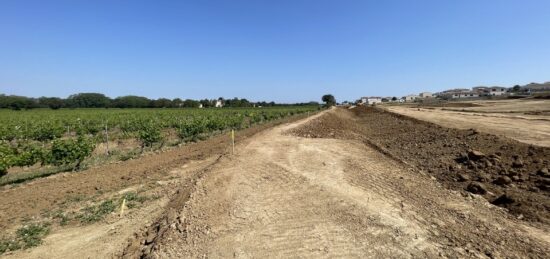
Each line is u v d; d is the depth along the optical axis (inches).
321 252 257.4
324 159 581.6
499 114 1664.6
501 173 469.7
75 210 385.4
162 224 326.0
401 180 450.6
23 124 1306.6
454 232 287.0
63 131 1227.2
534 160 502.9
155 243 286.4
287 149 691.4
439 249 256.2
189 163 615.2
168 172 546.6
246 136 995.3
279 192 398.0
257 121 1734.7
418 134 965.8
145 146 932.0
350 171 493.0
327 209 339.9
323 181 435.2
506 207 351.9
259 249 266.2
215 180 444.1
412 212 331.3
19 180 547.2
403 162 577.6
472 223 307.4
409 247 260.1
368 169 510.0
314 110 3366.1
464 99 5280.5
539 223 309.3
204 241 281.7
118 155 785.6
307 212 334.6
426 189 411.5
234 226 307.9
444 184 445.4
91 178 527.5
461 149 650.8
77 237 320.2
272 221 317.1
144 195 432.8
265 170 502.9
